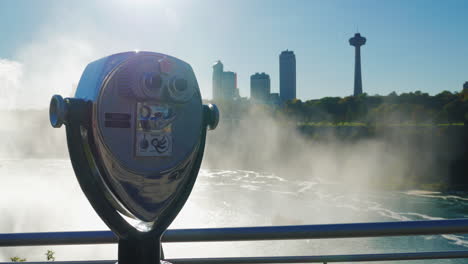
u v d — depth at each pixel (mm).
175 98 1037
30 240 1460
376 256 1714
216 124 1226
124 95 992
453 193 71812
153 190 1062
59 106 948
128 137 1011
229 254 45344
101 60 1038
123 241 1086
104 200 1029
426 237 47250
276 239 1457
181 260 1658
